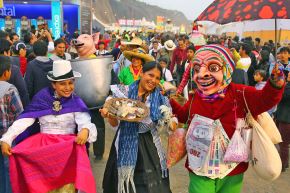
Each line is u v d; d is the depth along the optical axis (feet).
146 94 12.07
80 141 11.82
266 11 9.20
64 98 12.34
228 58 10.60
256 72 21.08
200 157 10.88
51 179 11.89
